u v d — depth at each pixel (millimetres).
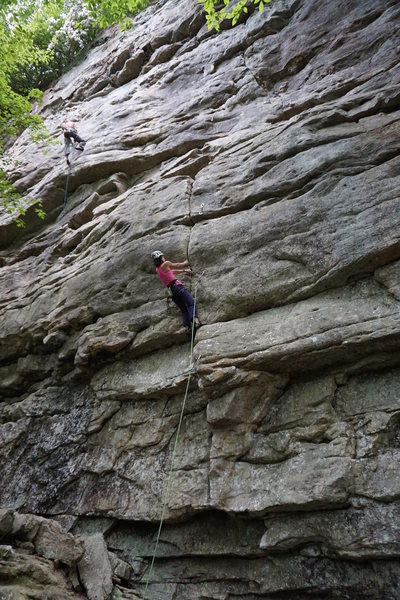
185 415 7023
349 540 4875
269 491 5484
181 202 9023
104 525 7031
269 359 6082
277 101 10344
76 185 13258
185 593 5863
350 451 5262
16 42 14258
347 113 8180
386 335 5406
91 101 16469
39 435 8852
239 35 12648
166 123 12414
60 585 5469
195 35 14648
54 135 15938
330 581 4992
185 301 7277
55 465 8203
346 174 7070
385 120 7480
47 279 10805
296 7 11859
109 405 8086
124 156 12219
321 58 10320
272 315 6703
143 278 8547
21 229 13641
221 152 9719
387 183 6512
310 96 9391
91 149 13195
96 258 9859
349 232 6414
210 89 12180
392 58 8828
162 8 16594
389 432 5230
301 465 5461
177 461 6605
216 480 5953
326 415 5688
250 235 7484
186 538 6223
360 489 4996
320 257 6539
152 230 9031
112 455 7492
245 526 5824
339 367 5980
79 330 9305
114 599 5699
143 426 7402
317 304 6359
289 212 7238
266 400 6195
